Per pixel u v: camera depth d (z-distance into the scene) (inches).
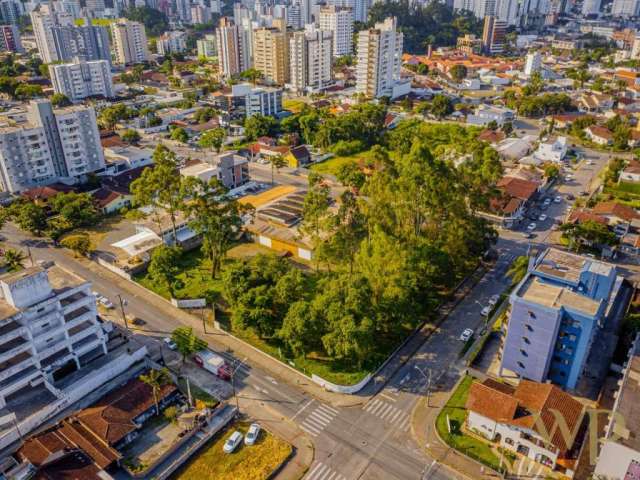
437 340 4239.7
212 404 3585.1
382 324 4072.3
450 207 4726.9
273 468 3102.9
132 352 3983.8
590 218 5989.2
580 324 3469.5
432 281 4633.4
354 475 3080.7
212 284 5032.0
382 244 4200.3
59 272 4018.2
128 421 3334.2
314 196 4889.3
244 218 6225.4
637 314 4402.1
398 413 3533.5
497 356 4015.8
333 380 3762.3
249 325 3973.9
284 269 4510.3
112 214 6628.9
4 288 3489.2
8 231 6166.3
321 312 3821.4
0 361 3361.2
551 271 3890.3
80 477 2906.0
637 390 3127.5
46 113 6988.2
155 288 4955.7
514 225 6289.4
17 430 3282.5
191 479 3051.2
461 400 3629.4
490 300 4692.4
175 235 5585.6
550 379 3757.4
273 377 3860.7
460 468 3125.0
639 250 5644.7
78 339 3809.1
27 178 6988.2
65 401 3535.9
